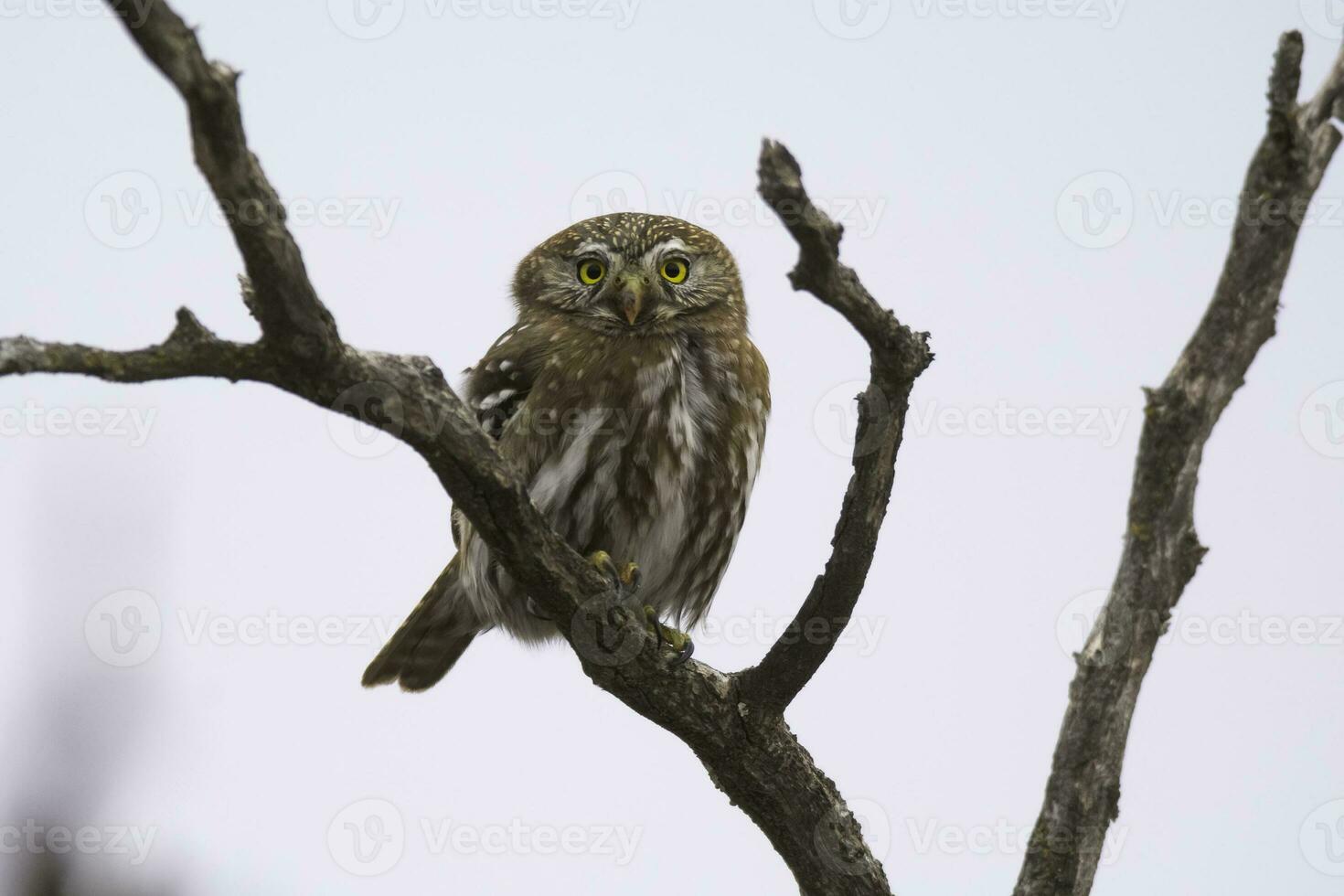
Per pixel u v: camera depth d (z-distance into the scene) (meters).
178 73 7.53
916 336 9.49
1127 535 9.35
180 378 8.90
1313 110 8.34
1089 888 9.92
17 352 8.29
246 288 9.57
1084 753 9.75
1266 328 8.72
